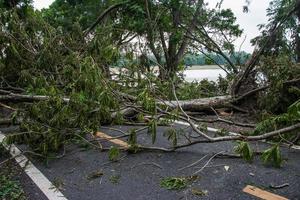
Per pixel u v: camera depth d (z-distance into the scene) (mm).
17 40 7426
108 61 6391
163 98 7066
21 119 6344
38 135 5449
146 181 4223
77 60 6312
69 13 18375
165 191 3873
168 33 16594
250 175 4246
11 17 7703
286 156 5051
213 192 3777
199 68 19062
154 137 4922
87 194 3893
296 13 9773
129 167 4789
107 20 14773
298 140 5762
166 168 4668
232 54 14055
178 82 10211
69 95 6023
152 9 15055
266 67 8039
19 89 7660
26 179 4434
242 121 7934
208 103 8750
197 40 15273
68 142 5934
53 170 4805
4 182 4223
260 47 9422
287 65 7402
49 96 5742
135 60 7141
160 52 16266
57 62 7031
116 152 4957
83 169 4797
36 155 5477
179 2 15156
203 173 4391
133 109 6500
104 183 4223
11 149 5938
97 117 5566
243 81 8844
